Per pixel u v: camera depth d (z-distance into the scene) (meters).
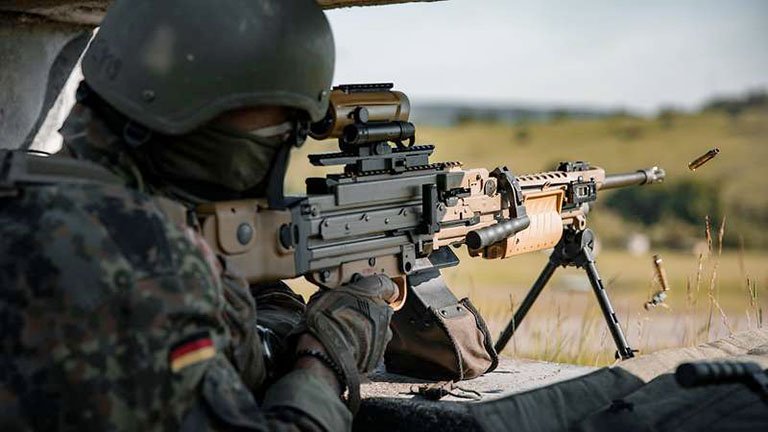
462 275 13.18
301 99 2.23
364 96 2.61
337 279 2.61
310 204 2.50
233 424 1.82
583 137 33.75
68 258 1.76
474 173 3.05
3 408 1.71
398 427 2.61
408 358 3.10
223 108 2.12
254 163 2.26
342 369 2.32
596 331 4.79
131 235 1.82
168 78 2.10
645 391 2.43
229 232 2.27
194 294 1.84
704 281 5.02
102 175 1.98
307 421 2.09
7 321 1.74
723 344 2.86
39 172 1.90
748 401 2.33
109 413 1.73
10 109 3.13
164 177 2.22
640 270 17.19
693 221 23.41
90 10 3.10
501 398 2.41
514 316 3.64
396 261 2.80
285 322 2.61
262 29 2.15
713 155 3.60
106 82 2.15
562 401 2.41
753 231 22.08
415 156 2.80
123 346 1.75
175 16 2.12
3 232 1.78
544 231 3.38
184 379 1.80
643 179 3.87
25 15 3.12
